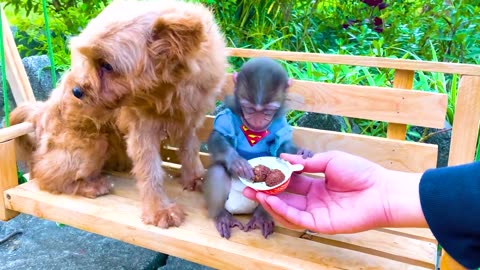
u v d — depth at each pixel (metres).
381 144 0.53
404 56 0.85
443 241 0.31
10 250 0.68
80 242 0.70
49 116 0.56
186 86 0.45
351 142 0.55
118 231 0.47
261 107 0.45
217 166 0.48
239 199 0.47
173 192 0.55
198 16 0.42
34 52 1.11
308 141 0.57
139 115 0.48
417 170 0.52
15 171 0.55
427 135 0.75
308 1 1.09
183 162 0.56
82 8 1.02
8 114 0.60
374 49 0.86
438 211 0.30
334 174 0.42
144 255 0.67
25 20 1.07
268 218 0.47
